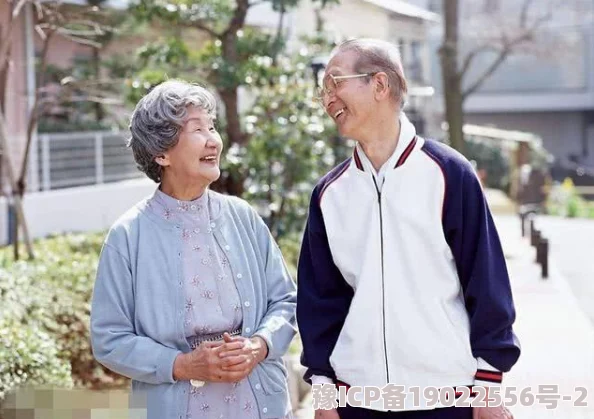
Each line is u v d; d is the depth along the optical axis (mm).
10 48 7914
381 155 2994
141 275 2922
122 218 3010
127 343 2871
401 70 2977
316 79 8203
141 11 8258
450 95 15469
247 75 8359
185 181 2963
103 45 11258
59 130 12164
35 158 11141
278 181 8539
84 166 12016
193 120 2920
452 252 2928
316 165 8680
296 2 8367
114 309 2906
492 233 2924
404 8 13711
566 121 31938
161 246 2953
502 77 31734
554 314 8664
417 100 19516
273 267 3186
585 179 30047
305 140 8461
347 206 2998
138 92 8141
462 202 2891
